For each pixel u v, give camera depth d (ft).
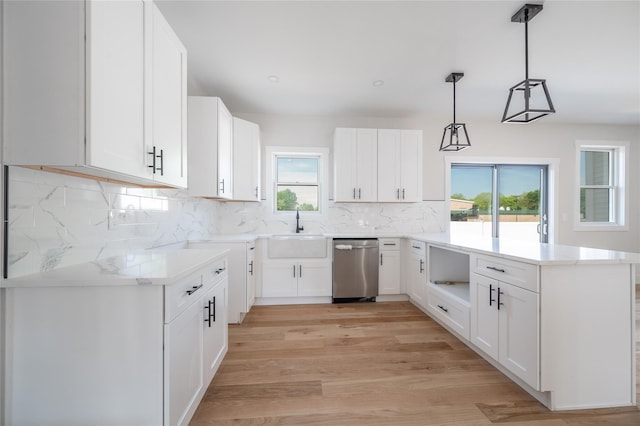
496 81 9.70
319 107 11.98
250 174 11.00
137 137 4.25
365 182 12.05
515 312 5.66
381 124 13.35
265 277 10.98
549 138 14.21
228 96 10.82
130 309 3.65
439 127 13.71
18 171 3.55
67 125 3.27
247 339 8.00
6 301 3.56
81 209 4.63
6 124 3.30
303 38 7.26
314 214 13.12
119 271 4.01
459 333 7.66
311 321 9.36
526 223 14.35
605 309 5.24
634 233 14.57
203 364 5.03
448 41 7.41
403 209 13.50
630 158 14.55
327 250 11.23
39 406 3.59
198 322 4.79
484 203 14.23
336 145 11.96
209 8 6.15
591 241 14.34
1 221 3.40
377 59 8.27
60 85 3.26
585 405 5.20
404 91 10.45
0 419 3.53
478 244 7.68
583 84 9.91
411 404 5.31
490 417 4.99
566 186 14.28
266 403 5.31
